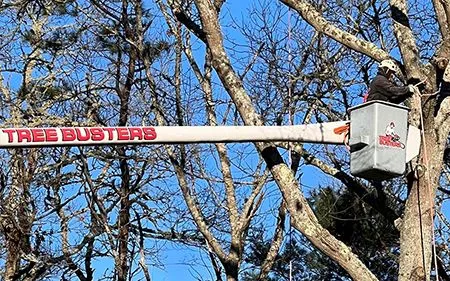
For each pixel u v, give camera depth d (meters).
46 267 17.78
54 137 7.39
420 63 9.48
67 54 18.28
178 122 15.82
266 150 9.36
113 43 17.83
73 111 17.59
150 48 17.08
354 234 18.11
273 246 15.25
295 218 9.13
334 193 18.12
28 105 17.58
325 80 14.85
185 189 14.62
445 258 15.84
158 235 18.14
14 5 17.47
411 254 9.14
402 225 9.33
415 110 9.20
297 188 9.22
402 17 9.96
